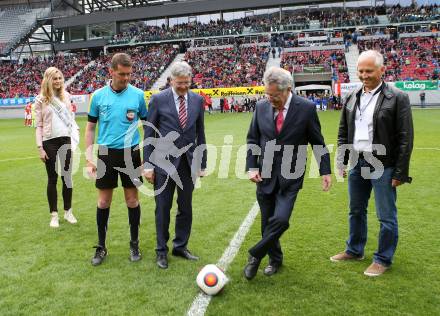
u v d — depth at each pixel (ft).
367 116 12.56
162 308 10.82
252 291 11.74
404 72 114.01
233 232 16.78
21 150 43.68
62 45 162.71
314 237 16.01
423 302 11.00
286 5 147.23
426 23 132.98
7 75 147.95
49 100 17.79
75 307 10.92
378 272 12.70
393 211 12.65
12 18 168.25
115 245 15.57
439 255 14.03
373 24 136.56
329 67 120.67
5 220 18.90
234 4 148.77
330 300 11.18
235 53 138.21
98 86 131.64
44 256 14.51
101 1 170.60
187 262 13.85
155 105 13.70
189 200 14.16
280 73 11.48
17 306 11.00
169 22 162.81
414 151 35.65
